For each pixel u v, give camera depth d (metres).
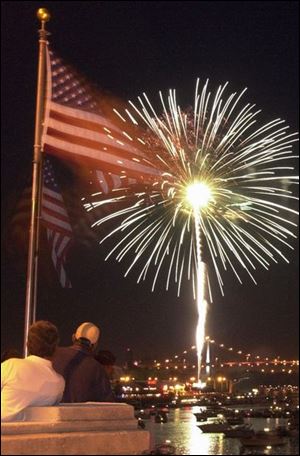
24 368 4.21
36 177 10.45
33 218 10.37
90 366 6.41
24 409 4.13
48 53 10.60
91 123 10.59
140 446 4.01
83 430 3.99
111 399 6.46
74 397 6.31
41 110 10.56
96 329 6.63
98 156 10.66
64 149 10.51
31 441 3.66
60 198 11.03
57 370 6.34
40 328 4.57
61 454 3.73
